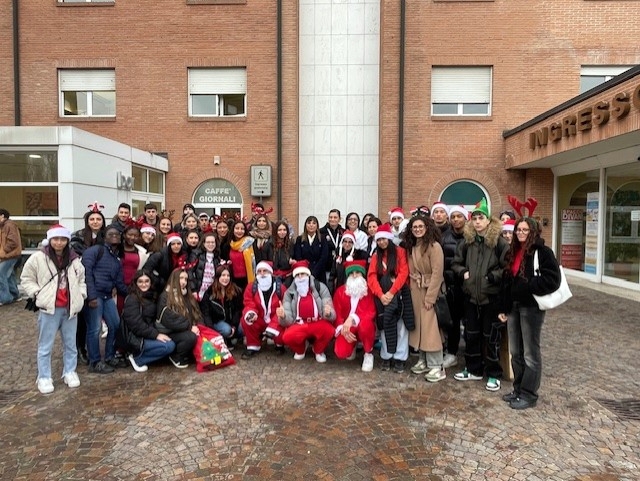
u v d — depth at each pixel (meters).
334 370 5.25
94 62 13.31
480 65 13.07
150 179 12.59
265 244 6.33
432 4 13.03
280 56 13.19
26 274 4.46
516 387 4.34
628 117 7.41
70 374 4.75
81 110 13.61
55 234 4.47
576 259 12.04
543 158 10.76
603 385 4.71
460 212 5.21
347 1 13.83
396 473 3.16
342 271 5.95
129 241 5.64
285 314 5.43
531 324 4.11
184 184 13.43
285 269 6.27
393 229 6.43
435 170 13.22
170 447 3.50
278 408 4.19
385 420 3.95
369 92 13.95
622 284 10.22
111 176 9.88
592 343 6.14
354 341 5.28
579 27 12.88
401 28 12.98
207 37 13.30
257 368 5.30
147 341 5.15
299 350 5.58
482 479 3.09
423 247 4.97
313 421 3.93
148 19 13.27
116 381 4.87
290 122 13.34
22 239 9.00
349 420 3.95
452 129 13.16
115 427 3.82
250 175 13.34
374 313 5.24
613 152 9.62
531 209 4.13
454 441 3.59
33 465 3.26
